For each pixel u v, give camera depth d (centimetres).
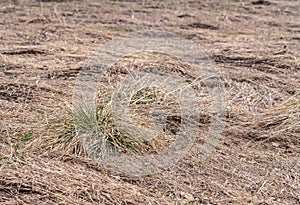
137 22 832
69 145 451
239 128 502
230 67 649
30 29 775
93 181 412
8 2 915
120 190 405
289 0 1025
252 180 431
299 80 618
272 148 478
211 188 419
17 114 505
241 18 891
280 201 407
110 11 895
